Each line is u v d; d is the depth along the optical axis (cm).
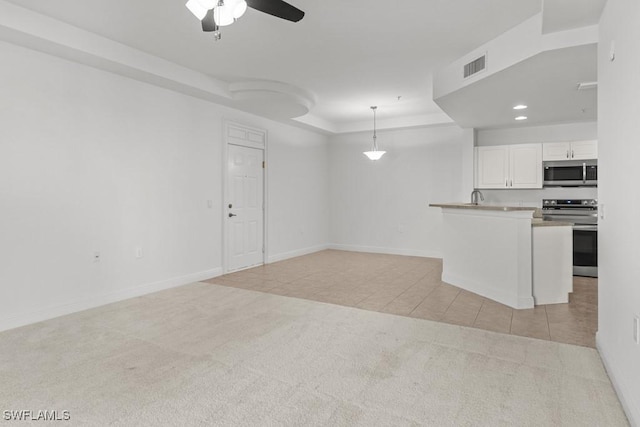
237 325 320
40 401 201
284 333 301
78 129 360
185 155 471
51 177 340
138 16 308
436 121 638
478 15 303
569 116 530
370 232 743
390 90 508
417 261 635
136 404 199
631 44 188
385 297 409
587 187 564
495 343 280
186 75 429
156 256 437
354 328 312
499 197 627
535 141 603
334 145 778
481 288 414
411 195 700
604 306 247
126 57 366
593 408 195
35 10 297
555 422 183
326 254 714
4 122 310
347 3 286
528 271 364
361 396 207
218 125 518
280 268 574
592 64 323
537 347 272
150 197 429
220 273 525
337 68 428
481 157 615
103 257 382
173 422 183
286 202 664
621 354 204
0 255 308
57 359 253
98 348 271
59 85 345
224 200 529
